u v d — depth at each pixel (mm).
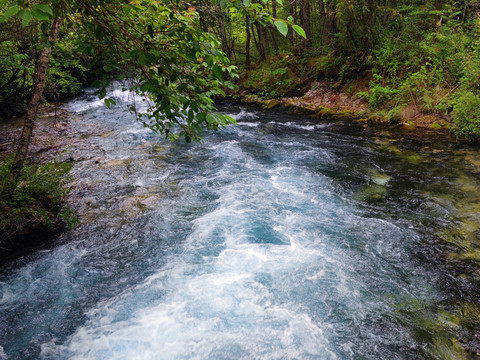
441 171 6547
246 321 3494
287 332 3354
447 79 9398
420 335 3266
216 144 8680
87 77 15633
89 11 1910
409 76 10000
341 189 6137
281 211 5473
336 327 3395
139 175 6891
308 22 14422
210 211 5531
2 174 4805
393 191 5949
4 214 4637
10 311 3662
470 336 3215
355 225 5035
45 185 5305
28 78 11164
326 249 4539
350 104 11234
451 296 3699
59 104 13211
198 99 2230
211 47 1924
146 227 5129
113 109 12531
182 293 3875
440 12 9859
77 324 3508
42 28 1952
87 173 6961
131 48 2045
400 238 4688
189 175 6891
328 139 8805
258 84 14320
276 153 7996
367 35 11203
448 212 5195
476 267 4070
